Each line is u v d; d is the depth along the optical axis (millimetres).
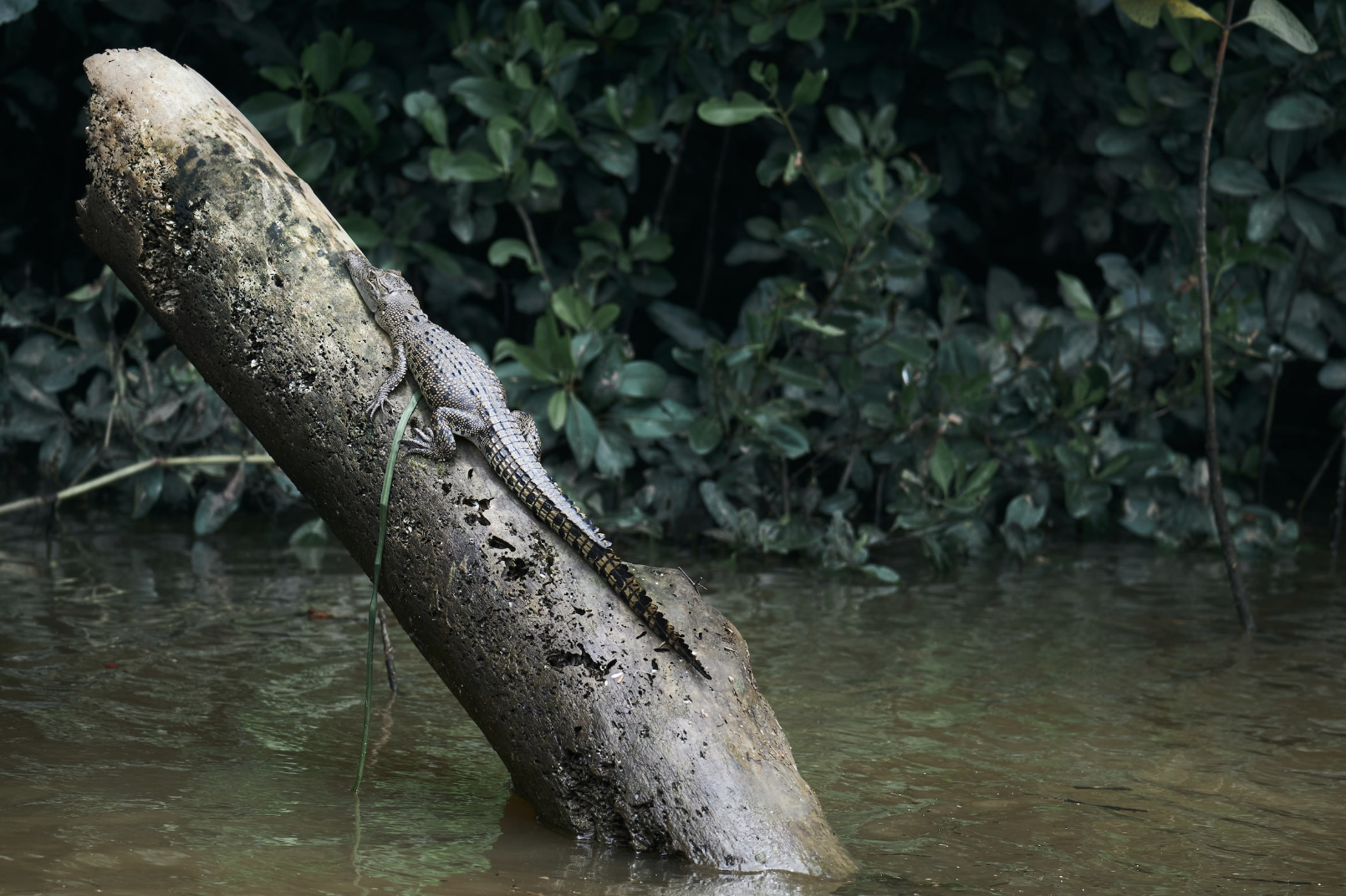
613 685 3734
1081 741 4781
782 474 8781
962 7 9773
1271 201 8406
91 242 4219
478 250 10344
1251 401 10070
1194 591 7527
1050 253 11023
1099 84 9609
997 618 6805
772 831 3572
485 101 8430
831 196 9633
